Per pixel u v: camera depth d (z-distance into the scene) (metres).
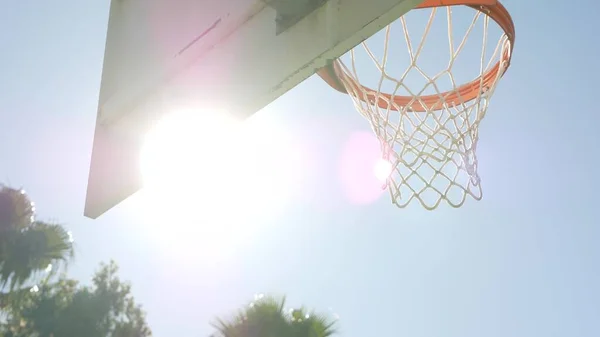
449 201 4.57
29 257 8.57
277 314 7.27
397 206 4.64
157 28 3.11
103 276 9.27
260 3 2.54
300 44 2.44
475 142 4.61
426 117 4.70
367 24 2.24
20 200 8.77
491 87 4.57
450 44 4.74
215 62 2.74
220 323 7.32
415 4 2.17
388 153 4.72
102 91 3.35
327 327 7.41
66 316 8.56
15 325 8.57
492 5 3.67
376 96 4.70
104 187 3.18
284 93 2.51
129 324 9.15
